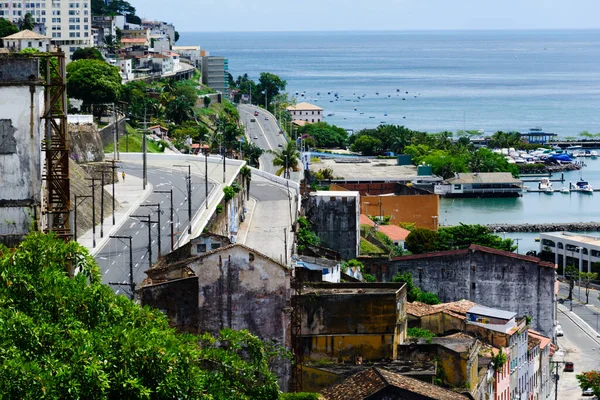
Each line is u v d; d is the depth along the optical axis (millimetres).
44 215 181250
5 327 121688
